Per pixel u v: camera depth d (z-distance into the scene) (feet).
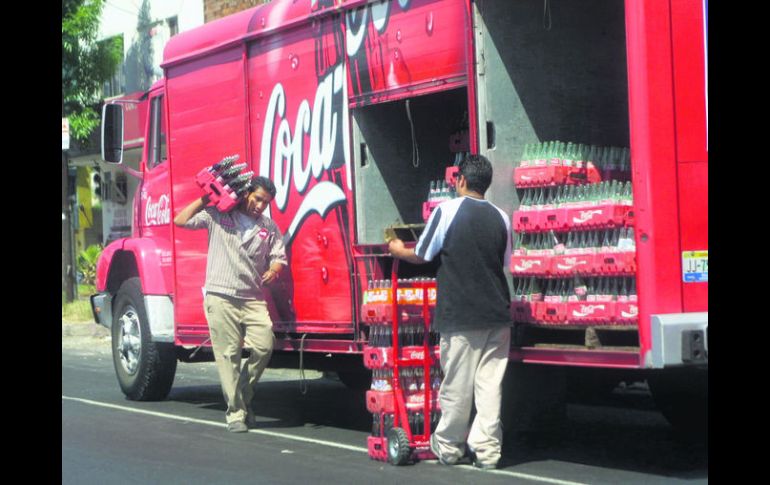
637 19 21.50
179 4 71.15
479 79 23.82
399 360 24.17
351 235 27.04
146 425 30.63
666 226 21.33
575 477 22.35
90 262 81.25
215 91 32.14
